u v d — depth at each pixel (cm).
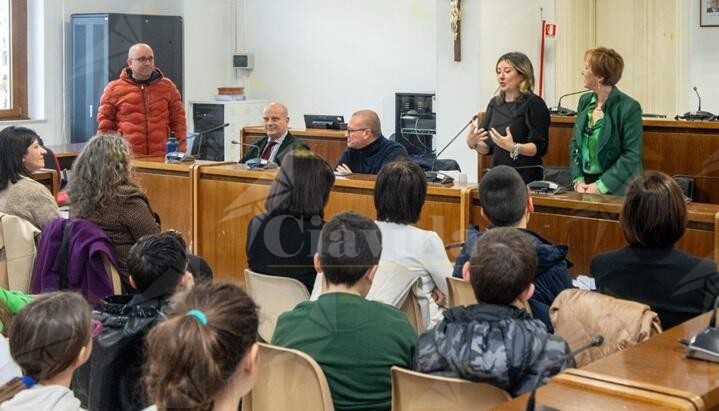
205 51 518
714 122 391
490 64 575
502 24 578
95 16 528
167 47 518
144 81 441
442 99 568
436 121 562
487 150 418
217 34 518
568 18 602
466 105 568
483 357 191
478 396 195
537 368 190
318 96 537
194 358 142
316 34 535
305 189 291
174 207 412
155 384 144
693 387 166
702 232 295
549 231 332
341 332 217
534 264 205
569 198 332
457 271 271
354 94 561
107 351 211
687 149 399
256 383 218
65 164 432
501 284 201
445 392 198
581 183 379
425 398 201
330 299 223
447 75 572
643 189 254
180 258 236
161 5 520
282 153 409
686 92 584
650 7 590
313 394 213
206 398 143
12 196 310
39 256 294
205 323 145
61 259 290
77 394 215
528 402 159
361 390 215
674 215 251
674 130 400
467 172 438
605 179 374
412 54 566
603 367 179
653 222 251
